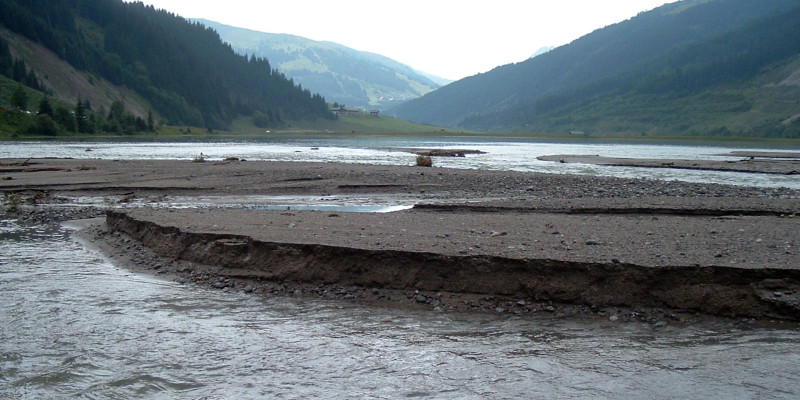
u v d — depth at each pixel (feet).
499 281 31.17
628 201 64.59
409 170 110.63
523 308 29.68
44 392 20.63
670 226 44.21
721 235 39.63
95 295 32.04
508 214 55.42
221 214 50.34
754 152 259.19
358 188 83.61
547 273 30.76
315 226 43.09
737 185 98.37
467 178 95.81
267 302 31.30
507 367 22.71
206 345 24.88
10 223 55.26
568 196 75.61
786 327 26.53
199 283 34.68
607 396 20.30
